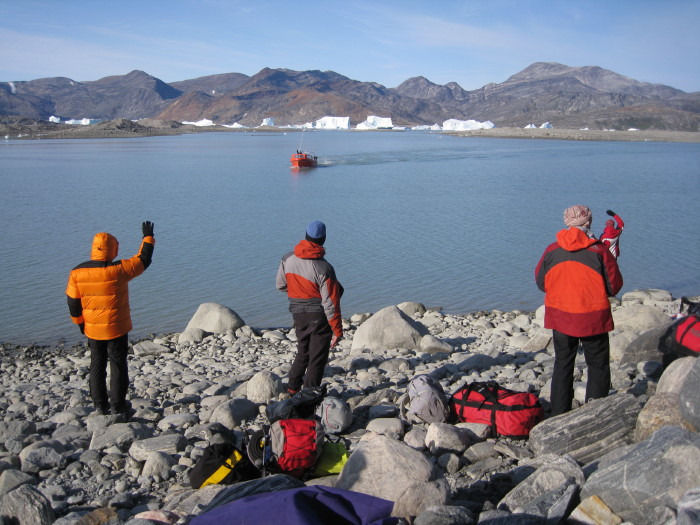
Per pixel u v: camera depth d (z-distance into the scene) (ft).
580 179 189.47
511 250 82.33
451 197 144.87
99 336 23.53
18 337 49.37
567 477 13.03
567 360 19.38
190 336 44.88
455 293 61.93
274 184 177.58
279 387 26.37
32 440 22.62
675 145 481.46
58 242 87.40
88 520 14.51
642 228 98.94
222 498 14.06
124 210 121.39
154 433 22.68
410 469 14.15
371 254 80.07
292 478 14.65
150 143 548.31
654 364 24.84
